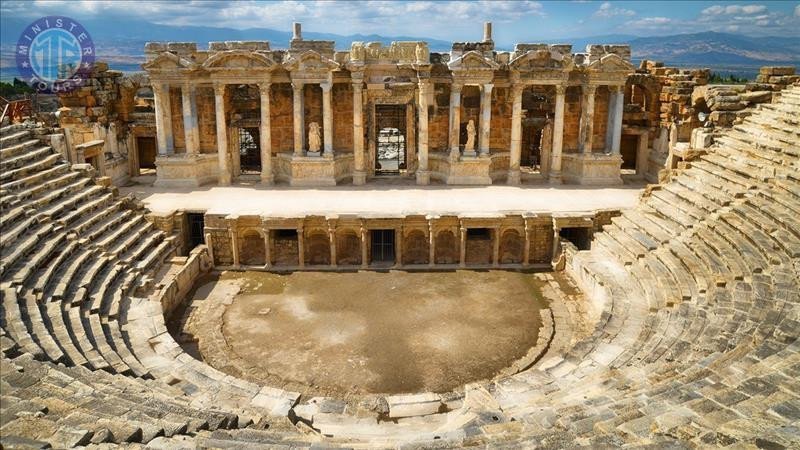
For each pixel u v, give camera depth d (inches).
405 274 1378.0
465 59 1611.7
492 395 765.9
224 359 1003.3
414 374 959.0
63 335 810.8
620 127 1715.1
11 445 461.4
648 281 1087.6
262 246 1428.4
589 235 1432.1
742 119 1451.8
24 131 1285.7
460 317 1159.0
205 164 1721.2
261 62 1615.4
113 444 498.3
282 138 1749.5
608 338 929.5
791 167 1156.5
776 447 433.1
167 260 1288.1
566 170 1780.3
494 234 1413.6
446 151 1761.8
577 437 508.7
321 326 1118.4
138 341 924.6
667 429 500.1
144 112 1910.7
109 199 1298.0
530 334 1093.8
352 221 1381.6
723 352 735.1
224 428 612.4
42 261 965.2
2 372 638.5
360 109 1656.0
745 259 974.4
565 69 1644.9
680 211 1256.2
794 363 599.8
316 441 589.3
